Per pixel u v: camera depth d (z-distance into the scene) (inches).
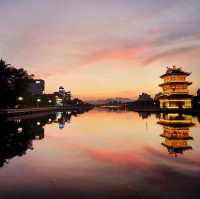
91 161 719.1
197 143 1033.5
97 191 472.1
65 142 1077.1
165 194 458.3
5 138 1168.2
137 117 2920.8
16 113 2829.7
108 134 1362.0
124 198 439.8
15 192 465.4
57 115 3501.5
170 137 1216.8
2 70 2615.7
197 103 3988.7
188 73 4192.9
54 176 566.6
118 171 611.5
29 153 828.0
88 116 3287.4
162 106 4475.9
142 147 958.4
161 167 652.1
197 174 587.8
